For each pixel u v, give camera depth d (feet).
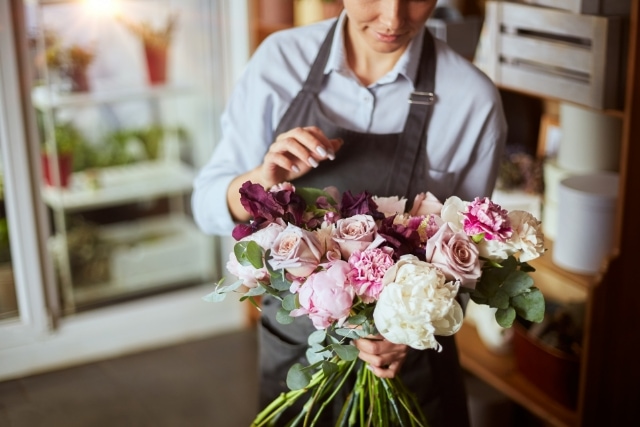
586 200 6.75
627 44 6.13
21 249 9.50
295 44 5.36
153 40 10.45
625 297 6.58
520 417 8.13
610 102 6.23
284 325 5.33
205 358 10.10
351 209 4.05
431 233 3.93
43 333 9.90
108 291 10.91
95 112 10.72
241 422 8.72
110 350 10.32
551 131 8.01
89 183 10.63
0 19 8.70
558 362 7.04
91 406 9.07
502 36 7.04
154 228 11.63
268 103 5.32
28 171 9.28
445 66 5.25
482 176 5.42
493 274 4.00
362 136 5.16
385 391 4.47
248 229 4.01
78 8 9.93
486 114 5.22
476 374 7.97
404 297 3.60
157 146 11.31
